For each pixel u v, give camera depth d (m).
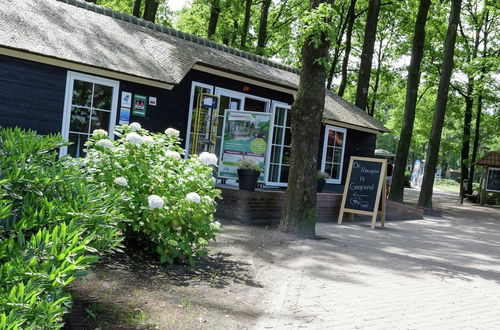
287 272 6.79
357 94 21.97
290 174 9.99
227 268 6.52
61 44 9.66
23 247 2.42
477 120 33.28
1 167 3.33
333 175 17.64
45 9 10.84
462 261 8.88
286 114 15.12
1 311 2.01
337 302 5.61
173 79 10.91
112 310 4.38
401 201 20.44
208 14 26.28
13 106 9.32
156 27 13.86
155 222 5.98
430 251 9.70
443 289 6.64
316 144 9.92
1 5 9.81
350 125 16.84
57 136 4.34
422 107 36.19
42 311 2.10
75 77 10.07
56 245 2.34
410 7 27.22
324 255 8.18
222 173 12.70
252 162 11.17
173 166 6.53
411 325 5.00
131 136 6.24
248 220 10.79
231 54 15.42
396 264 8.02
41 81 9.62
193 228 6.21
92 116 10.49
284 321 4.79
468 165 30.05
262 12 24.22
